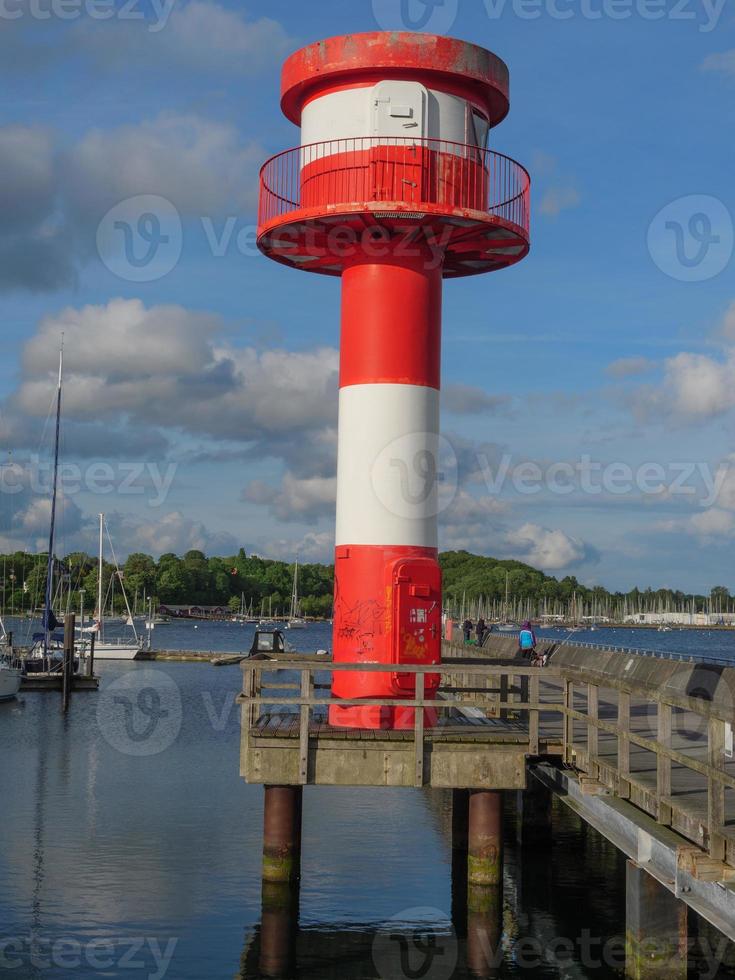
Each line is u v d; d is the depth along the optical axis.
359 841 20.64
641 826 11.25
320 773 14.52
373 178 15.98
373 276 16.41
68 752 33.28
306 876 18.11
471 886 15.02
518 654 30.69
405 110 16.06
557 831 20.84
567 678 14.67
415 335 16.31
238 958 14.53
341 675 16.02
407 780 14.59
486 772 14.70
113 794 25.67
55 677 55.62
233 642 130.00
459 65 16.19
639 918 11.33
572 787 14.05
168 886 17.59
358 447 16.19
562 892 17.16
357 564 16.05
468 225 16.30
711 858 9.57
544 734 16.77
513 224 16.53
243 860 19.30
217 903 16.69
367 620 15.96
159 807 24.03
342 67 16.06
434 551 16.36
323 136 16.47
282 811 15.53
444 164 16.22
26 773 28.92
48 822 22.41
